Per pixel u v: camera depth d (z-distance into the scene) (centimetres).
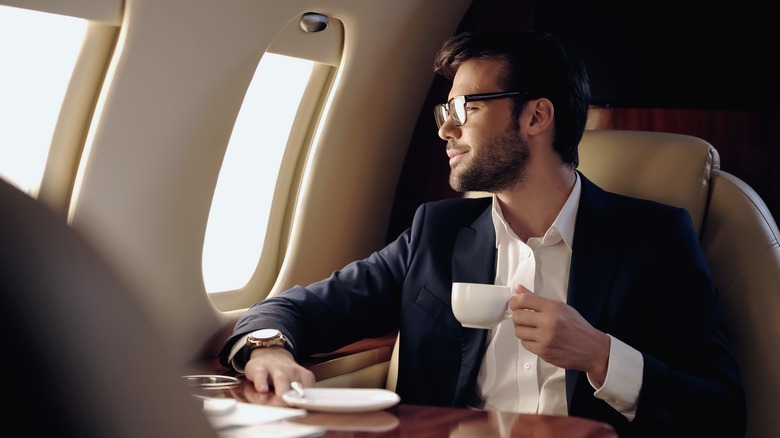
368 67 238
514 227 192
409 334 189
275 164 236
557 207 188
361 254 275
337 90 233
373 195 272
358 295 197
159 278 192
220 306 222
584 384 169
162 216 189
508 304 157
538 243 185
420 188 282
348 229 264
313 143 237
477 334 182
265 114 233
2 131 164
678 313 174
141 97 174
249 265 235
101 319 26
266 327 177
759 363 181
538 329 152
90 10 158
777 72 225
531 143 188
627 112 247
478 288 155
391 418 123
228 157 226
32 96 167
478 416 125
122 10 164
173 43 175
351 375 207
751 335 183
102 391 26
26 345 25
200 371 182
